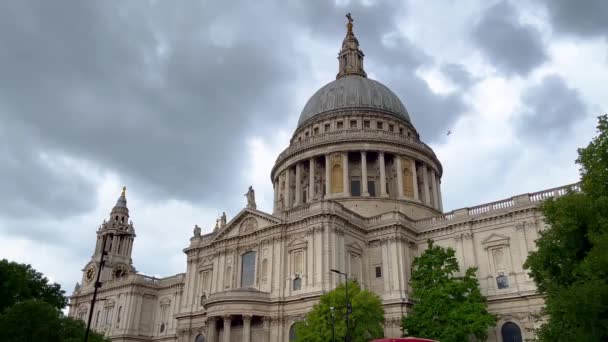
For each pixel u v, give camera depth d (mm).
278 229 74750
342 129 100938
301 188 97750
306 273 69562
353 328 53594
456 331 55375
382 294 72000
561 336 35812
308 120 108625
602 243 32812
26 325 49406
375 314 55469
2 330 48688
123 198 130625
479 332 56781
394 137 97312
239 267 78250
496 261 69938
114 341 100750
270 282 72375
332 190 93375
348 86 110188
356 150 94875
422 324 57906
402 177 95188
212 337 68875
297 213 74688
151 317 105938
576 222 37531
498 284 68688
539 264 40781
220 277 79688
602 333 32031
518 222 69375
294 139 112000
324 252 69000
